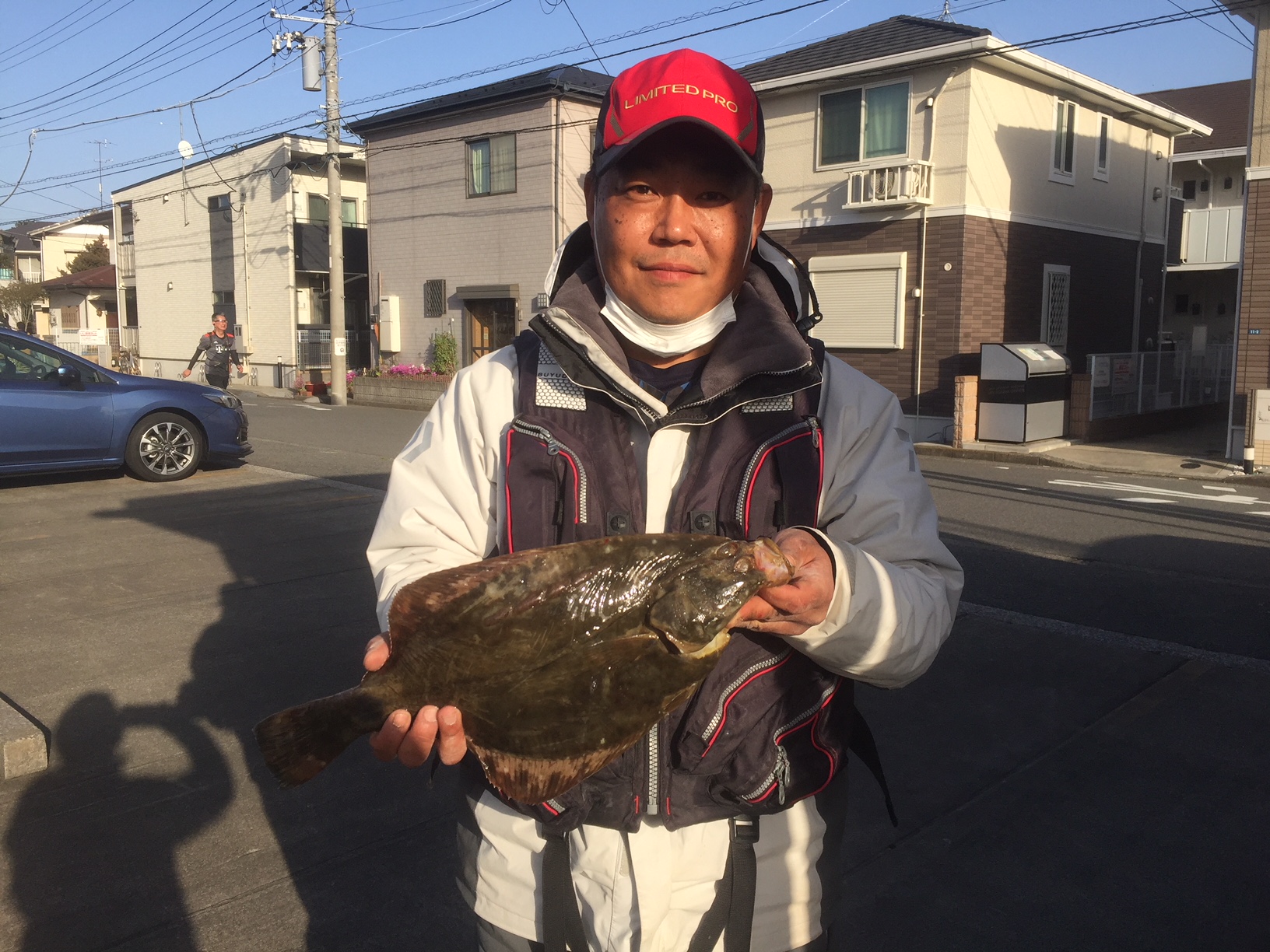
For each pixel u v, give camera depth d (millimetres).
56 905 2975
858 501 1394
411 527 1435
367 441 14797
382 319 24922
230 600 6160
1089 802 3627
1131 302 20078
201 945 2807
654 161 1329
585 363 1350
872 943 2838
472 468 1454
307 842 3357
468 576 1181
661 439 1385
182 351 33406
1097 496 10398
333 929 2889
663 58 1370
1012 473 12508
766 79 17438
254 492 9922
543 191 21219
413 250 24297
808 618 1188
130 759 3949
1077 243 18109
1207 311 26453
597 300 1494
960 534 8242
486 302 23047
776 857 1364
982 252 15859
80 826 3434
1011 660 5070
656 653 1141
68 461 9906
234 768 3883
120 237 36219
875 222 16391
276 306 28594
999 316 16422
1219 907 2998
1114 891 3084
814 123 16953
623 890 1319
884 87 16031
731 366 1335
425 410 21609
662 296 1363
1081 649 5238
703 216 1349
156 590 6371
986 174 15695
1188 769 3879
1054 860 3254
